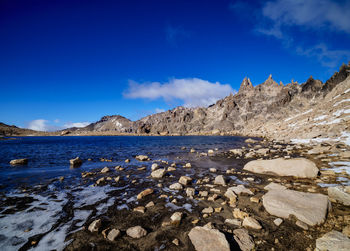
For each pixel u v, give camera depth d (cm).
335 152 1655
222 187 988
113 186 1049
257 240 480
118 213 686
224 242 442
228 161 1884
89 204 779
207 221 602
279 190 741
